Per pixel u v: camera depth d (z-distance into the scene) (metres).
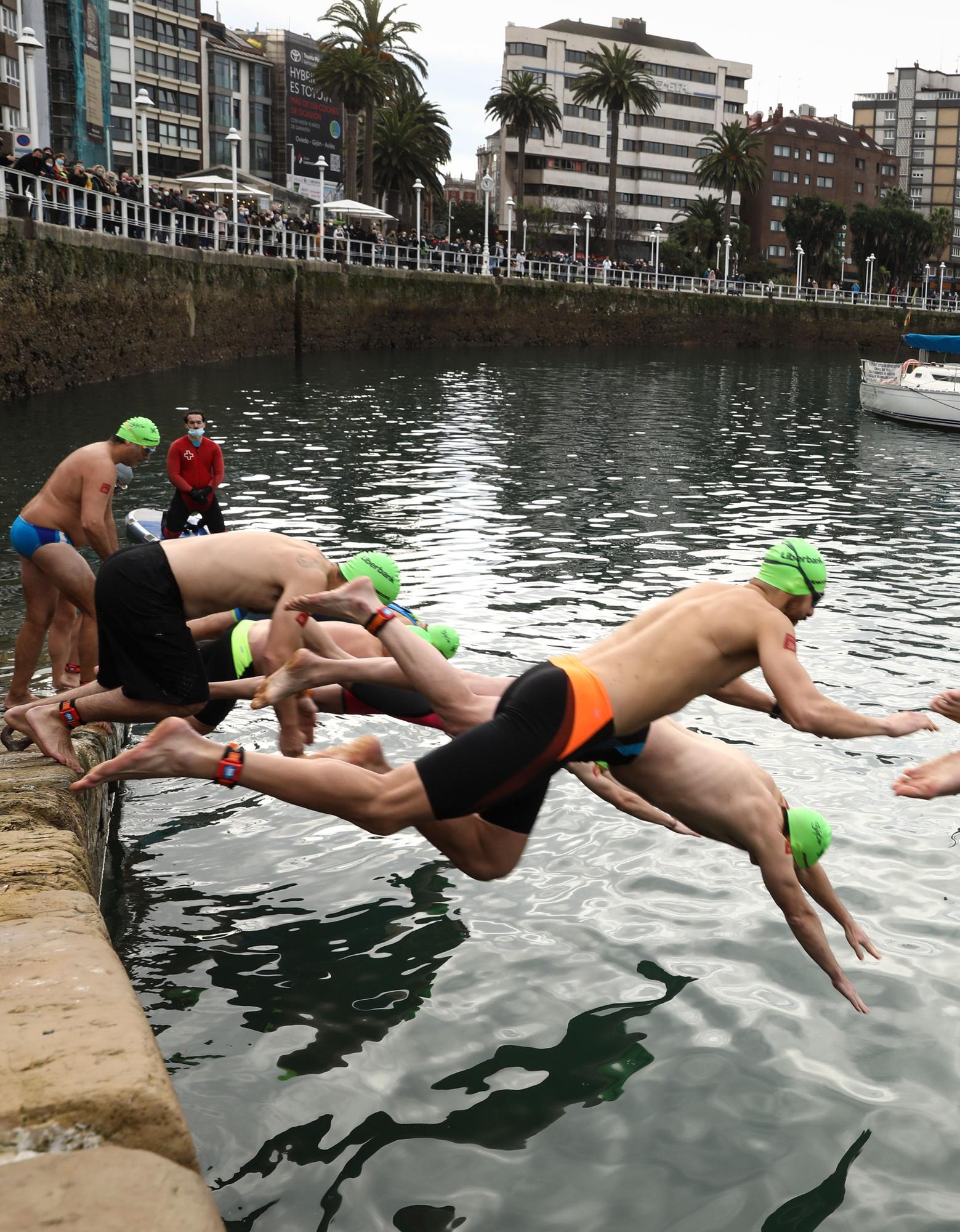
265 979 4.51
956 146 135.62
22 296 24.02
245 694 5.06
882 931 4.96
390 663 4.55
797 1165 3.55
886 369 32.94
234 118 81.62
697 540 13.92
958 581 11.92
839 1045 4.15
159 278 32.12
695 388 39.34
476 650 8.87
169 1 74.88
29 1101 2.64
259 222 44.09
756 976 4.59
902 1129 3.72
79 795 4.83
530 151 103.94
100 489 5.71
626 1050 4.09
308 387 31.50
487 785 3.73
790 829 4.39
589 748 3.83
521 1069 3.98
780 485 19.05
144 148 32.75
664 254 88.69
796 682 3.87
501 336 55.59
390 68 61.88
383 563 4.84
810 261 96.12
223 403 26.22
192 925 4.92
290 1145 3.58
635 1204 3.37
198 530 10.65
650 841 5.75
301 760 3.86
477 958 4.68
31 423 20.44
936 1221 3.34
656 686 3.86
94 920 3.62
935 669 8.74
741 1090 3.89
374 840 5.77
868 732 3.85
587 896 5.21
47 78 42.84
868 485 19.39
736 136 83.88
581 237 104.31
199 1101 3.77
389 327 49.31
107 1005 3.06
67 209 26.91
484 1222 3.29
